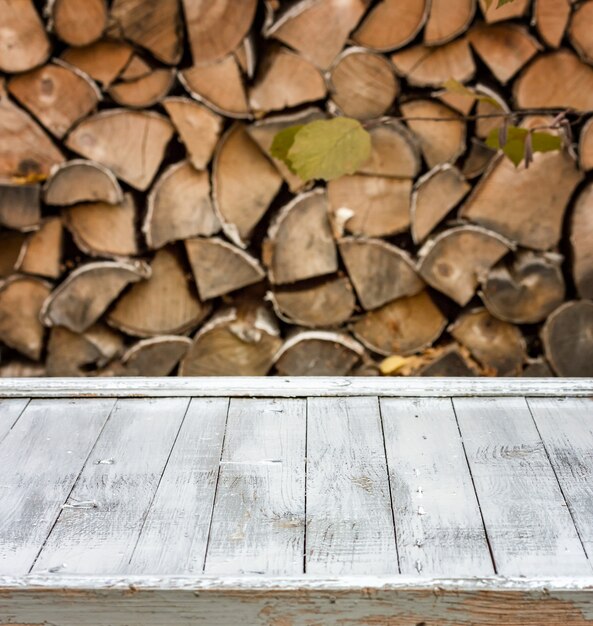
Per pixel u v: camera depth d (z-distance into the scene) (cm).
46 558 82
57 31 200
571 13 199
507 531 85
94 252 223
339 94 206
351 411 110
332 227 217
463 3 197
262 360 231
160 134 211
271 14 201
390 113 209
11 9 198
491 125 210
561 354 228
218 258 220
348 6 197
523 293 221
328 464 98
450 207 217
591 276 221
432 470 97
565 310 224
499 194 215
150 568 80
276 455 100
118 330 236
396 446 102
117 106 213
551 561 81
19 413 112
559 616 78
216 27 198
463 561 81
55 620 79
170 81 208
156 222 216
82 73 206
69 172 212
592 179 215
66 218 220
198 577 78
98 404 114
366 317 230
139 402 114
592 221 217
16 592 77
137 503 91
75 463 100
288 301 226
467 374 233
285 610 78
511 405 111
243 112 207
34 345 233
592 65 204
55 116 210
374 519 88
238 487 94
